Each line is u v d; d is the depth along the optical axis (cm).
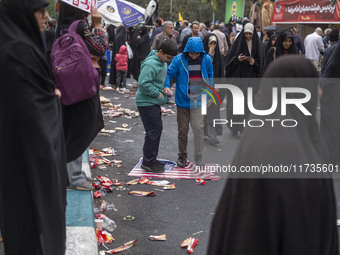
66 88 439
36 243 295
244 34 770
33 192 284
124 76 1356
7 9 293
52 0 2933
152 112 607
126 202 521
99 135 830
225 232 191
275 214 174
